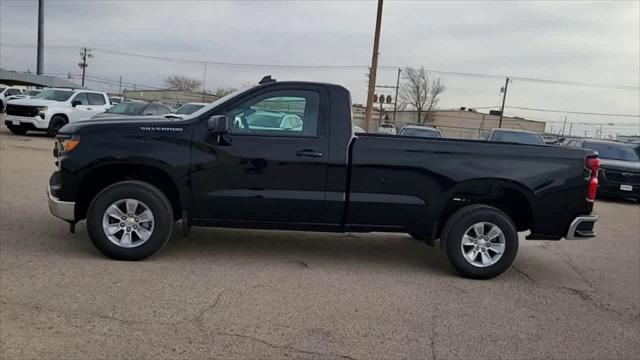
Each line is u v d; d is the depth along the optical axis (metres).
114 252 5.42
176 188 5.52
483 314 4.64
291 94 5.58
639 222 10.70
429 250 6.85
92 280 4.86
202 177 5.44
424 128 18.84
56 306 4.22
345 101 5.59
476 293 5.22
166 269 5.31
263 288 4.93
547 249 7.52
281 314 4.34
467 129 53.34
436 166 5.56
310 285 5.11
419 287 5.29
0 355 3.41
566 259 6.95
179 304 4.41
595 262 6.86
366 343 3.92
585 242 8.15
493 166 5.61
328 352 3.75
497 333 4.25
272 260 5.88
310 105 5.58
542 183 5.63
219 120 5.20
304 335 3.98
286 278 5.27
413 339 4.03
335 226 5.63
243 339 3.86
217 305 4.45
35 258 5.40
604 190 14.20
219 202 5.48
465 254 5.67
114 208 5.41
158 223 5.45
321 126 5.54
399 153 5.54
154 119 5.74
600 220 10.65
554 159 5.66
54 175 5.62
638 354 4.00
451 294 5.14
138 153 5.36
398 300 4.85
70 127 5.59
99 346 3.61
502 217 5.63
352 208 5.55
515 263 6.57
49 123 18.83
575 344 4.13
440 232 5.88
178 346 3.69
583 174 5.68
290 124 5.57
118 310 4.22
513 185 5.61
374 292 5.03
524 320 4.57
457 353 3.85
